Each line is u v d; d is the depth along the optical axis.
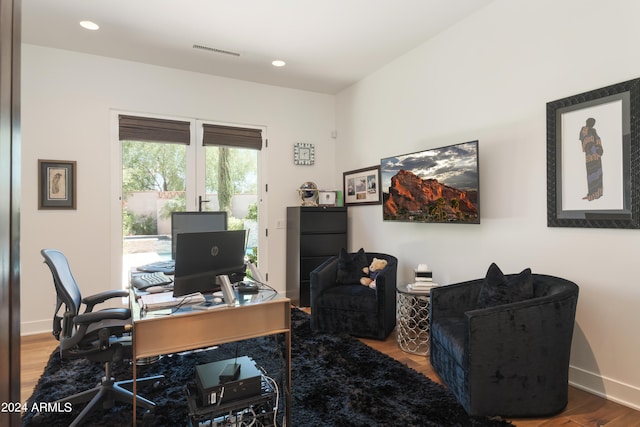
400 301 3.19
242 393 1.76
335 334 3.41
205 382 1.73
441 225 3.51
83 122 3.82
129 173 4.09
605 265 2.28
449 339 2.29
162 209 4.24
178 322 1.78
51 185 3.68
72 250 3.77
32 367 2.79
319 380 2.48
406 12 3.10
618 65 2.21
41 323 3.62
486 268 3.04
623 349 2.21
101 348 1.99
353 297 3.41
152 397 2.27
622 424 2.01
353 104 4.87
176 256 1.86
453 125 3.35
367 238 4.61
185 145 4.36
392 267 3.55
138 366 2.71
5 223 0.96
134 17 3.14
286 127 4.98
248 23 3.26
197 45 3.68
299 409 2.12
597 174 2.29
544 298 2.08
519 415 2.05
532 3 2.68
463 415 2.06
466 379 2.04
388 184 3.88
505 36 2.87
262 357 2.89
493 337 2.02
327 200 4.93
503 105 2.89
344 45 3.71
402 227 4.01
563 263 2.50
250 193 4.77
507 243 2.88
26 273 3.57
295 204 5.05
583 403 2.22
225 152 4.62
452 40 3.35
